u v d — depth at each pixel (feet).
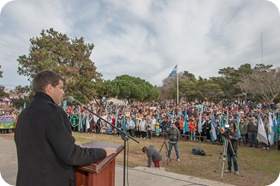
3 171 17.03
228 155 25.34
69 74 82.28
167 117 53.62
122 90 137.39
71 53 87.56
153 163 26.61
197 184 13.92
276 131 40.52
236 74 119.55
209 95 126.82
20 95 80.94
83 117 59.31
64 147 4.97
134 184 14.11
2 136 46.09
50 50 83.46
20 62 79.20
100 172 6.10
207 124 47.96
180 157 32.86
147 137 51.98
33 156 5.13
